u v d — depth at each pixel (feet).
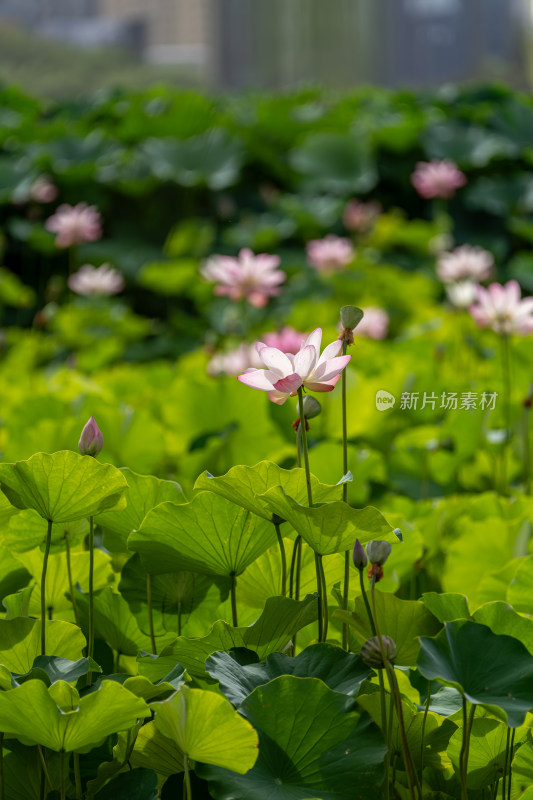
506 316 24.68
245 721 17.39
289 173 65.62
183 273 53.16
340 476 22.91
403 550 20.33
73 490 18.57
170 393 25.94
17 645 18.67
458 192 63.52
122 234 63.16
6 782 18.39
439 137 64.03
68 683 17.99
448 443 23.70
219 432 24.03
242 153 63.00
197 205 64.34
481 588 20.57
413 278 51.08
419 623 18.33
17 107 74.74
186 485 23.44
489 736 18.28
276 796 17.66
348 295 51.03
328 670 18.28
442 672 17.88
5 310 60.13
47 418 25.55
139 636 19.70
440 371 31.71
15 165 62.44
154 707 17.54
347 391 25.23
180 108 65.92
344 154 63.93
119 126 67.00
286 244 64.03
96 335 52.34
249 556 19.06
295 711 17.92
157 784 18.26
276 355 18.56
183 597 19.52
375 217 60.95
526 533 21.22
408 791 18.30
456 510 22.61
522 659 18.04
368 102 73.31
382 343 39.68
